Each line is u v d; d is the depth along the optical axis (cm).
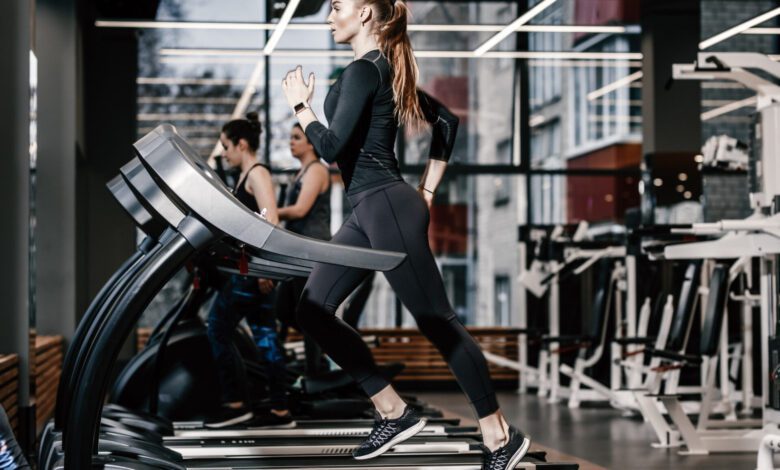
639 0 852
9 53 505
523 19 796
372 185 307
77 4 755
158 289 247
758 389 765
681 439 544
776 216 461
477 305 1097
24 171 502
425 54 1002
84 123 820
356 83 303
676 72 501
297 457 383
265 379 557
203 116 1034
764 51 1211
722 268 562
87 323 318
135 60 916
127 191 293
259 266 327
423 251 306
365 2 313
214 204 237
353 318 588
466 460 370
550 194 1103
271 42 912
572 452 506
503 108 1101
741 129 1222
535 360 934
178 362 510
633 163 1109
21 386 496
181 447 397
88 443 244
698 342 744
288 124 1041
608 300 762
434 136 341
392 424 317
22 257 500
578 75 1104
